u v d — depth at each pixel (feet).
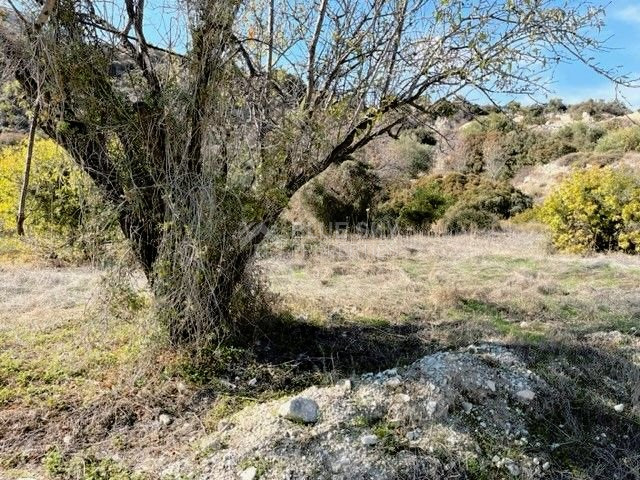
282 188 12.97
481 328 15.79
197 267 11.35
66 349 13.03
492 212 54.80
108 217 11.44
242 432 9.45
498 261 27.81
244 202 12.22
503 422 10.17
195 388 11.23
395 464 8.64
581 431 10.39
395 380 10.73
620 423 10.76
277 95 13.34
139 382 11.26
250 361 12.41
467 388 10.73
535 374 11.79
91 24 10.94
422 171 72.54
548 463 9.30
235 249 12.60
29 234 22.70
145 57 11.45
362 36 12.91
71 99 11.00
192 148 11.60
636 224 30.09
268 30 13.30
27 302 17.46
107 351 12.88
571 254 31.35
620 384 12.23
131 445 9.41
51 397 10.68
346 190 43.93
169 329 12.09
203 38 11.17
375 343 14.46
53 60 10.31
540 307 18.28
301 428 9.30
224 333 12.75
